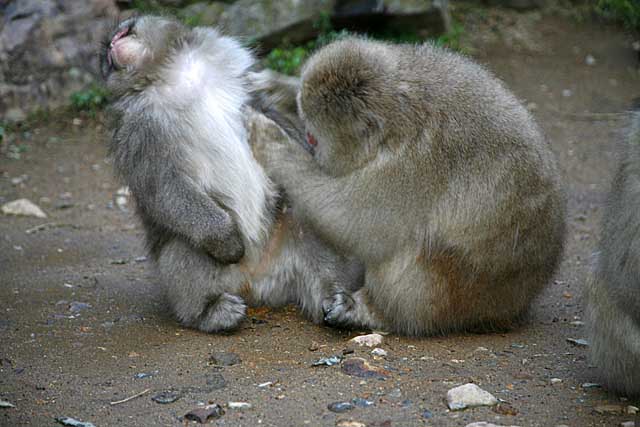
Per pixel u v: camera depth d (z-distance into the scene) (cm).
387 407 623
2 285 977
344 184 764
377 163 750
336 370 701
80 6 1767
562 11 2089
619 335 637
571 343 783
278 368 712
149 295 948
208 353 754
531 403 638
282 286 877
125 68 814
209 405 628
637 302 599
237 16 1755
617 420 609
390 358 732
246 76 866
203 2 1762
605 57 1958
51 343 789
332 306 799
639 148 589
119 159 828
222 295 820
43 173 1505
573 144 1620
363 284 851
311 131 778
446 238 757
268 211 851
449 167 746
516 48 1973
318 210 780
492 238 759
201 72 820
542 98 1789
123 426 606
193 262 820
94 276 1022
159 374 704
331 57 756
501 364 722
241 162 824
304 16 1767
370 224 763
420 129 744
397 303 788
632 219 589
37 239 1194
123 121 823
